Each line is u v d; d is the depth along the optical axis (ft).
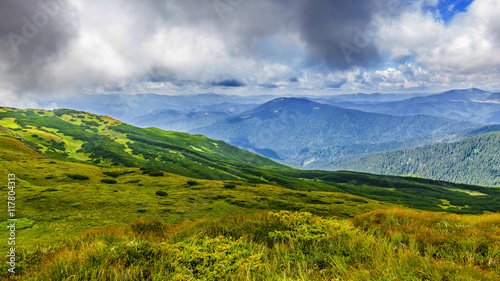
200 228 31.37
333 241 20.80
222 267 17.04
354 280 14.14
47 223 83.61
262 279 15.81
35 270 19.27
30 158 233.35
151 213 106.32
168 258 17.93
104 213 100.63
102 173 214.69
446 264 14.30
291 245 20.92
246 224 28.81
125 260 17.01
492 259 15.40
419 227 25.66
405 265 14.60
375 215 33.50
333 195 221.05
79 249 21.71
